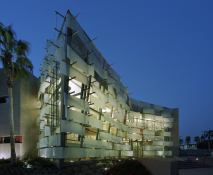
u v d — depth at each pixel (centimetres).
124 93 3397
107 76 2475
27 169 1631
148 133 3997
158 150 4106
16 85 2564
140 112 4084
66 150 1644
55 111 1962
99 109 2341
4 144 2425
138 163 1738
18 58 2070
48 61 2325
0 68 2625
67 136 1730
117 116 2928
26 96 2669
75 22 1825
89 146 2017
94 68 2194
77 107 1778
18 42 2075
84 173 1562
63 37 1853
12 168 1708
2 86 2584
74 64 1869
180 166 2245
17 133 2458
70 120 1692
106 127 2578
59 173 1452
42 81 2522
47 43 2352
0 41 1956
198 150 5041
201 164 2445
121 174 1547
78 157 1777
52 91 2156
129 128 3600
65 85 1741
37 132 2748
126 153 3197
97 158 2322
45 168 1652
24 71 2144
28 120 2641
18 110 2505
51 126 2005
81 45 2002
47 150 1878
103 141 2381
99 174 1579
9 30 2031
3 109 2533
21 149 2439
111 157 2716
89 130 2150
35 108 2817
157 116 4244
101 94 2300
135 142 3834
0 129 2483
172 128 4497
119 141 2969
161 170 1457
